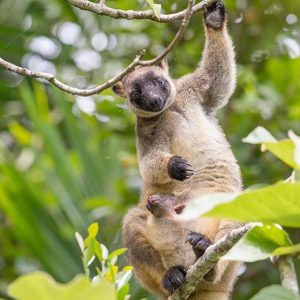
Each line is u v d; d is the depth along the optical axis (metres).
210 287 10.52
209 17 11.73
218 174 11.27
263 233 5.86
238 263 10.70
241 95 16.69
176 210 10.84
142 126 12.02
